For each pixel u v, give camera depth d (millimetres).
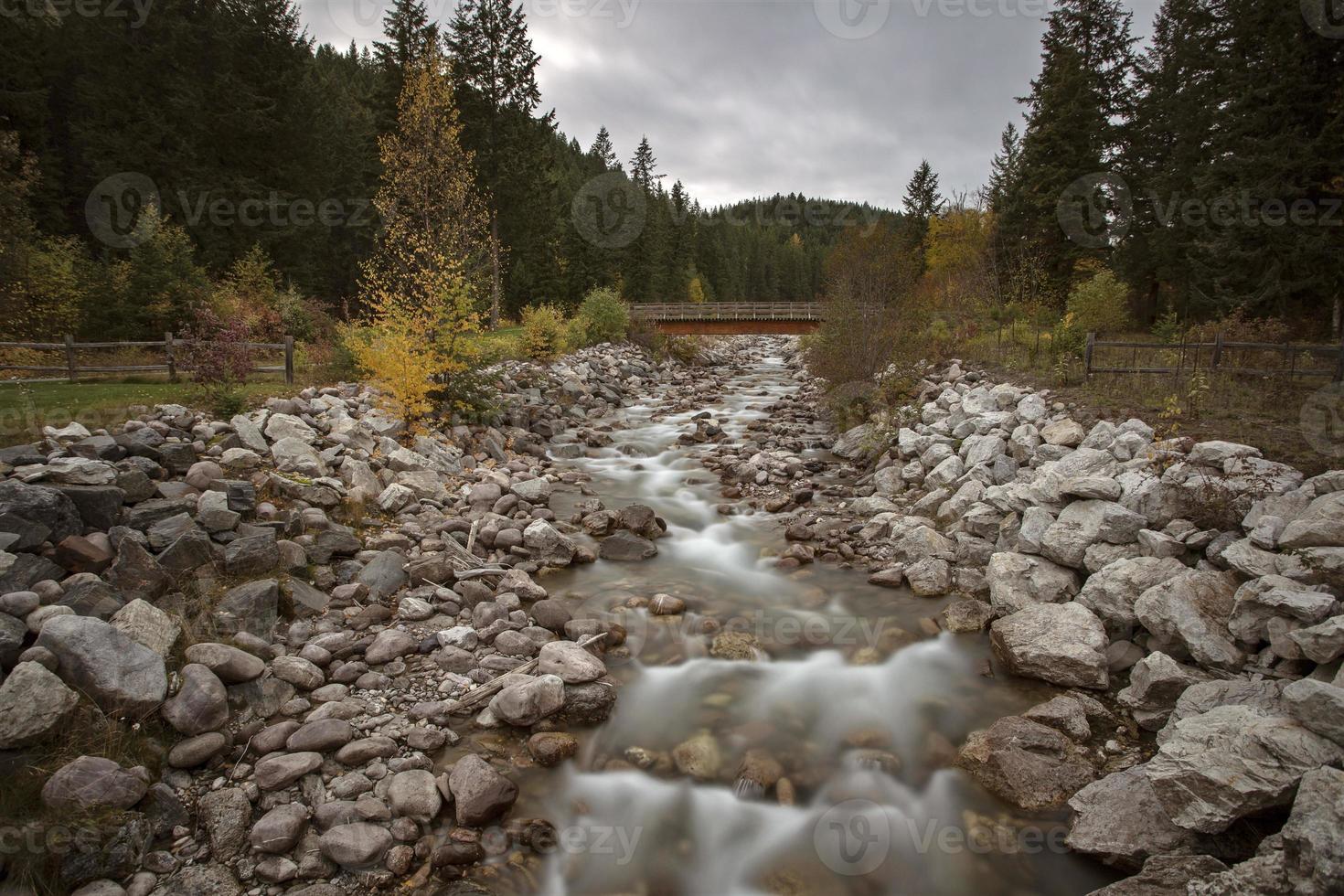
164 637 5496
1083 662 6371
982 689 6574
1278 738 4234
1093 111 25234
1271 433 9062
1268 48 16641
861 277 19922
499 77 33188
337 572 7766
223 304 19547
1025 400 12188
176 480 7945
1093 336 13250
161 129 28031
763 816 5016
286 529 7816
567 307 42750
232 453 8680
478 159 32375
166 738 5004
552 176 51156
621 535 9898
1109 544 7680
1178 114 23875
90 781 4289
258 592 6480
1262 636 5828
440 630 7086
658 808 5051
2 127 25719
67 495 6320
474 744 5551
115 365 14438
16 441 7949
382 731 5555
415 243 17766
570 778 5289
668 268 68250
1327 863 3396
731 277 89438
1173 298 25766
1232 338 14789
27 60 27594
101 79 29266
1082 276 25406
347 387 13312
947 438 13133
